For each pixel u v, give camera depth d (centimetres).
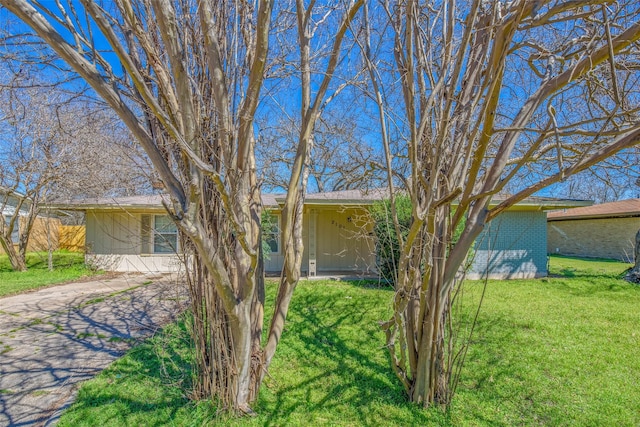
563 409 299
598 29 253
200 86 269
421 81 270
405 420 276
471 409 296
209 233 270
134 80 178
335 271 1151
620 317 585
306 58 290
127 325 536
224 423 266
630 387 340
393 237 609
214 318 288
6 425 268
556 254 2047
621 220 1648
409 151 267
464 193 269
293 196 292
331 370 370
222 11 264
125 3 214
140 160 353
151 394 310
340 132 636
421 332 291
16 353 422
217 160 271
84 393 312
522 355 418
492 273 1060
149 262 1117
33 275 1023
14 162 1059
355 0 268
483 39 259
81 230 1741
